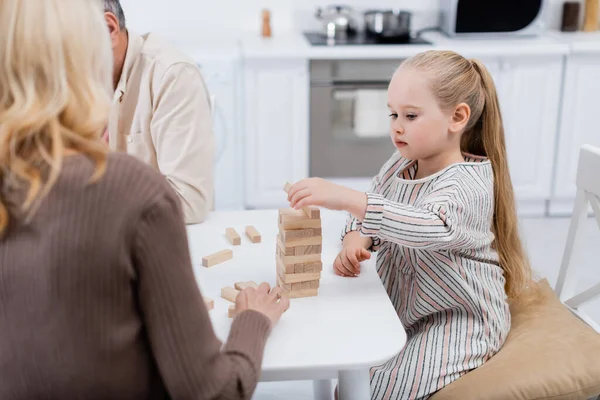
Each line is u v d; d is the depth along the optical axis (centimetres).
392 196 166
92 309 88
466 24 382
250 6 411
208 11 411
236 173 375
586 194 179
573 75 372
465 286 154
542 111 377
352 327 128
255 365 105
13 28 86
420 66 153
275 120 372
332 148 382
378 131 380
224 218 180
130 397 94
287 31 414
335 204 137
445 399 143
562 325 160
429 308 159
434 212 141
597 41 369
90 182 87
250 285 140
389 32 378
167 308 91
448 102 151
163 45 196
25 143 87
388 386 150
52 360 90
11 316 90
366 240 162
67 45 88
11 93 87
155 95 191
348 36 395
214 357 96
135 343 93
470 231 150
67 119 88
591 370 146
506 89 371
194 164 187
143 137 197
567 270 185
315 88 369
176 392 94
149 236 88
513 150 382
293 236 135
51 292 87
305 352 120
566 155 385
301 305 136
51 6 87
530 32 384
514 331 163
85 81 89
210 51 358
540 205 398
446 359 150
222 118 363
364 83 370
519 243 171
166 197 90
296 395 236
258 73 364
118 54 189
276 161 380
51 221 87
